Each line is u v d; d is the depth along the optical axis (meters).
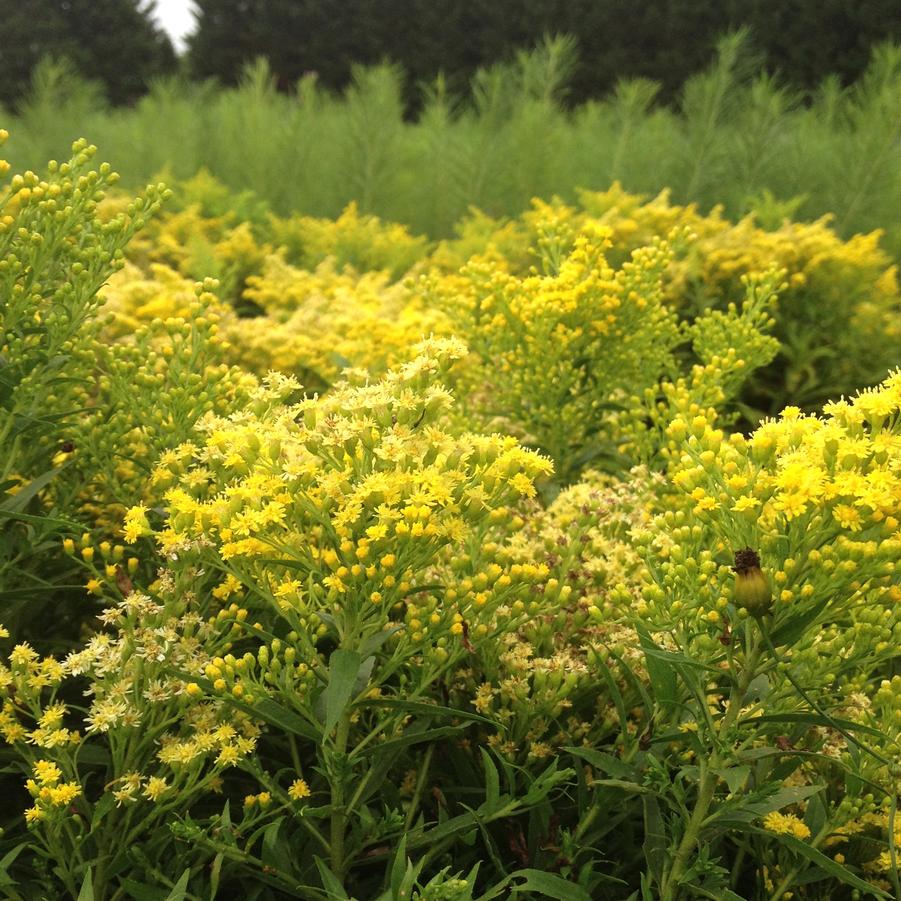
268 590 1.83
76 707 1.81
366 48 20.67
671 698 1.74
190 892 1.81
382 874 2.05
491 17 17.77
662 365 3.91
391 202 8.41
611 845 2.02
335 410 1.83
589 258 3.14
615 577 2.22
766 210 7.09
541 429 3.30
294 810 1.76
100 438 2.37
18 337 2.23
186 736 1.90
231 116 8.81
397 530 1.62
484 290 3.42
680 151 8.04
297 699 1.76
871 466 1.57
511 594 1.91
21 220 2.19
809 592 1.57
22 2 22.75
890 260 6.39
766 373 5.34
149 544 2.26
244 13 22.16
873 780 1.88
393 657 1.82
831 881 1.99
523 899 1.80
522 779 2.04
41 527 2.22
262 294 5.63
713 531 1.85
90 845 1.90
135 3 24.00
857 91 7.85
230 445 1.82
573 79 16.20
